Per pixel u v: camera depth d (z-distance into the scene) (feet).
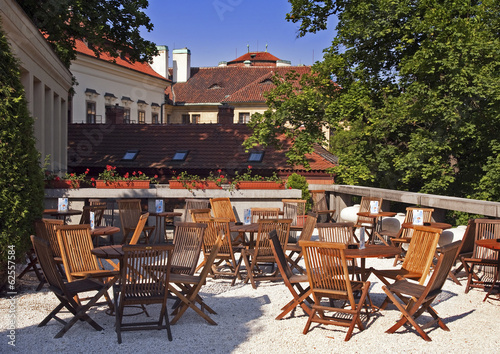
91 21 66.64
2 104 26.37
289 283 22.38
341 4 78.07
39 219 27.40
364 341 19.99
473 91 65.21
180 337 20.31
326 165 89.20
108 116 105.40
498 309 24.68
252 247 32.27
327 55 78.33
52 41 66.90
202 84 196.54
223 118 106.83
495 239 26.86
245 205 43.29
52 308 24.06
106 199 40.68
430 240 23.90
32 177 27.94
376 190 49.67
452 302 25.88
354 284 21.54
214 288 28.37
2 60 26.71
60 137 63.72
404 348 19.27
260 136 77.61
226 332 20.95
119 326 19.80
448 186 75.41
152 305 25.12
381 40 77.05
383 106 78.89
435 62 67.46
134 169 89.10
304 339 20.17
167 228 42.86
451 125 69.92
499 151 70.90
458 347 19.42
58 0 60.70
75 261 23.85
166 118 185.37
